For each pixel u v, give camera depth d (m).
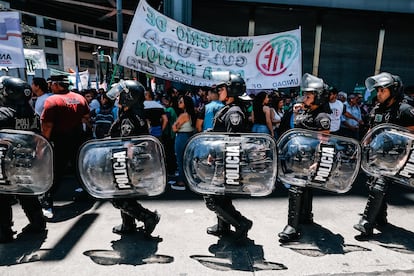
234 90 2.62
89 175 2.60
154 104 4.86
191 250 2.80
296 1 9.42
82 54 39.81
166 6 8.52
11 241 2.89
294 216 2.96
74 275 2.40
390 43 10.41
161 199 4.09
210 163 2.56
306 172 2.79
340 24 10.09
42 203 3.43
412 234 3.21
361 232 3.06
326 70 10.30
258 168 2.57
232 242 2.96
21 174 2.59
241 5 9.52
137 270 2.48
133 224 3.10
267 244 2.94
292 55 6.06
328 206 3.94
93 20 11.02
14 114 2.66
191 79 5.98
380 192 2.96
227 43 6.02
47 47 36.22
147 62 5.66
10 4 9.04
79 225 3.28
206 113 3.96
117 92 2.63
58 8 9.74
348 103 6.30
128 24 11.43
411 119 2.80
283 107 6.85
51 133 3.51
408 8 9.83
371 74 10.53
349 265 2.61
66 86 3.70
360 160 2.80
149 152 2.57
